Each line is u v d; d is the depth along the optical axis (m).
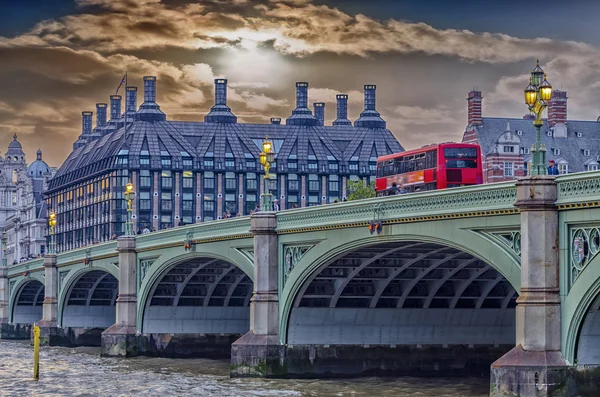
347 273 75.62
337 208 68.75
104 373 89.94
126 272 104.25
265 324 76.44
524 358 52.53
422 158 88.44
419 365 79.00
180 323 104.88
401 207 62.66
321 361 76.94
